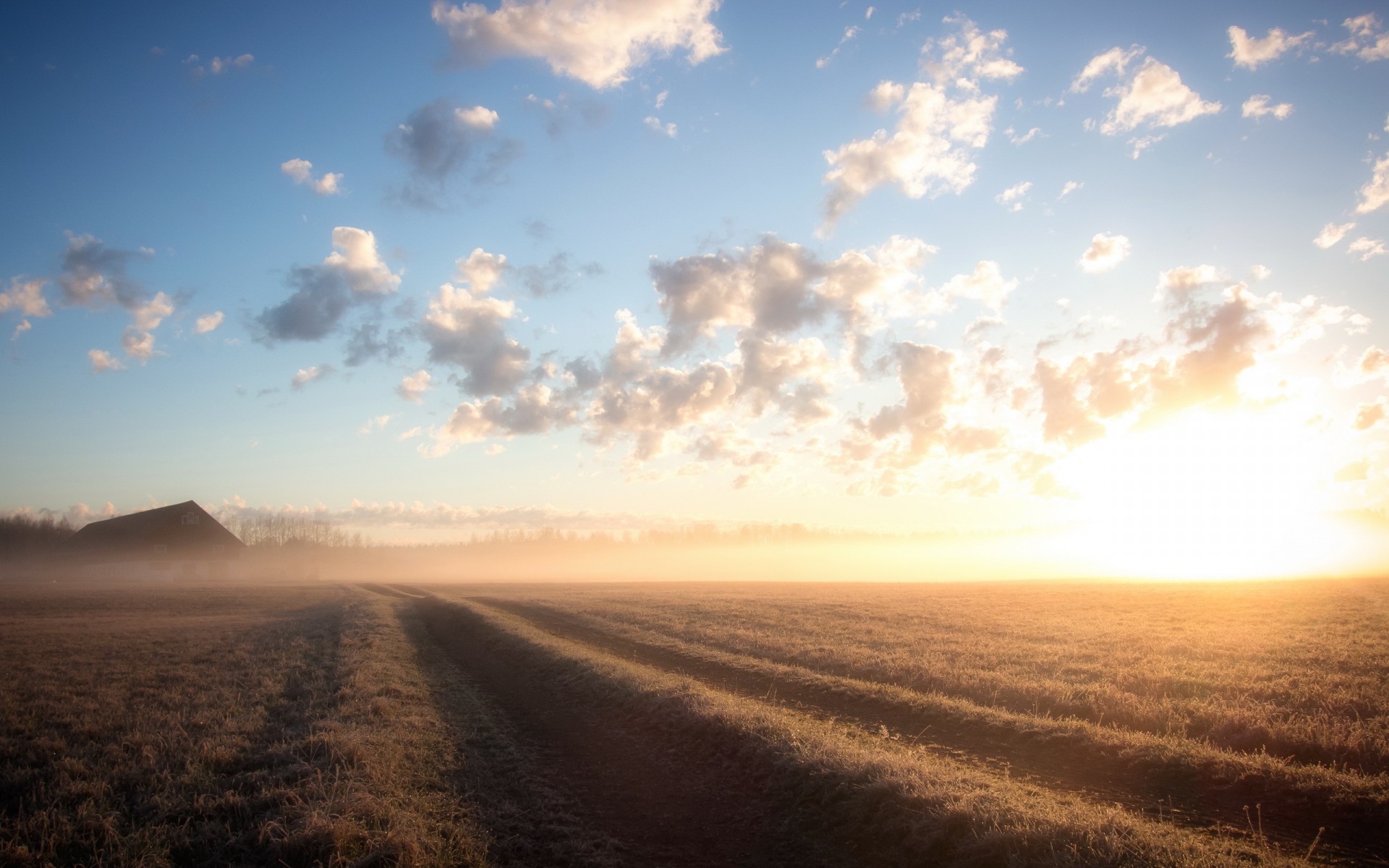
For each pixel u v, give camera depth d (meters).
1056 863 7.44
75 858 8.81
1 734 14.94
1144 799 10.62
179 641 31.89
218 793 10.95
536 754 13.74
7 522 134.50
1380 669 20.77
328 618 44.72
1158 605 46.09
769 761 11.73
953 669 20.67
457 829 9.52
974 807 8.87
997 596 58.31
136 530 115.31
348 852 8.52
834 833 9.35
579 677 20.98
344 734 13.49
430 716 16.53
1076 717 15.79
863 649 25.67
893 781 9.78
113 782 11.59
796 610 45.53
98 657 26.55
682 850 9.19
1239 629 31.09
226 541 118.94
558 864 8.79
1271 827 9.47
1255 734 13.34
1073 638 28.84
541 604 53.81
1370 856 8.57
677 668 24.25
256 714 16.50
